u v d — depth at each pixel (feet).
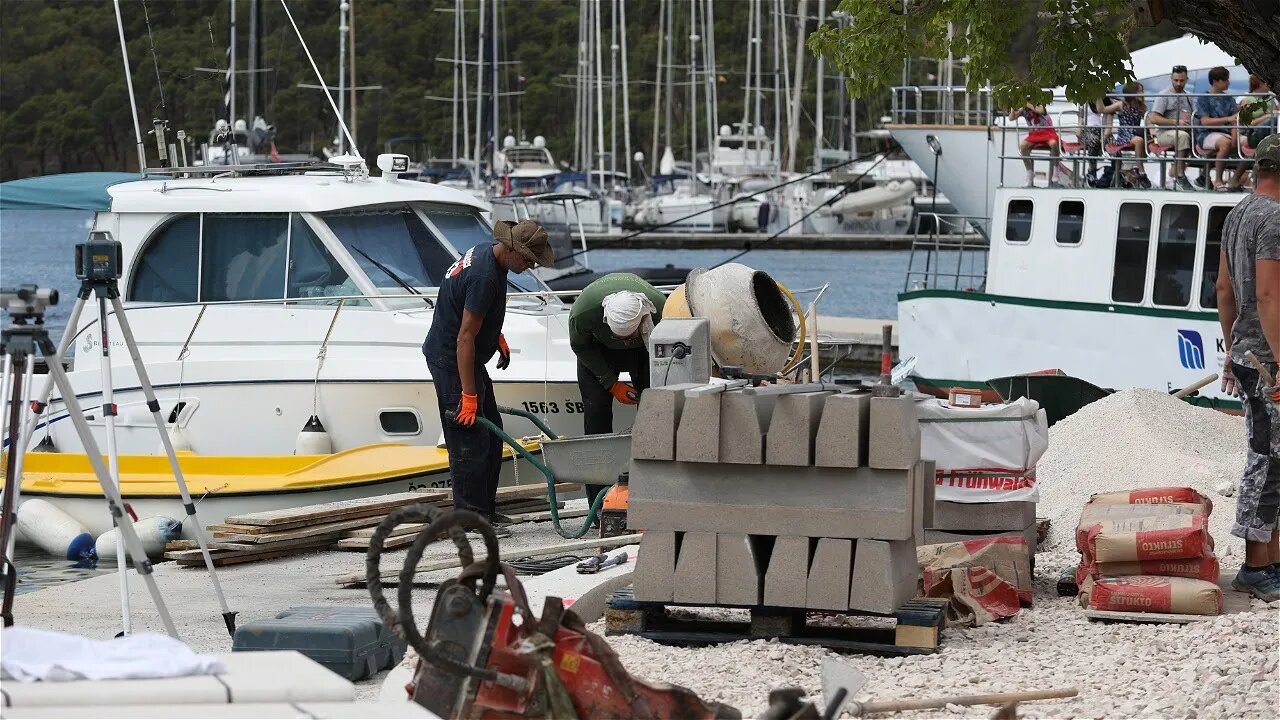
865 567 50.16
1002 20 72.02
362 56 636.48
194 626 60.29
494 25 534.37
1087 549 56.90
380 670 51.34
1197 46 150.61
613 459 73.82
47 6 589.73
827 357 128.06
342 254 102.01
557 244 177.17
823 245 524.11
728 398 51.01
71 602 65.72
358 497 89.35
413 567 33.04
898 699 44.24
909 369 69.77
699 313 75.56
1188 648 49.73
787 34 600.39
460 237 109.09
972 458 60.23
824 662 34.19
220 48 389.60
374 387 98.84
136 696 26.17
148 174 111.45
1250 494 57.06
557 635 34.81
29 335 47.78
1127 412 92.53
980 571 55.98
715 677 47.65
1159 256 138.62
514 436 99.30
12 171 577.43
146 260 105.81
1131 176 146.61
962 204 177.58
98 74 572.51
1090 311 142.10
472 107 621.72
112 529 91.40
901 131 178.60
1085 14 70.90
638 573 52.13
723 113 623.36
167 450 56.85
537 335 100.68
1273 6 61.16
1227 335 58.08
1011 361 147.43
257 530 75.87
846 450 49.85
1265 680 43.88
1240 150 136.67
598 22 547.90
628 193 564.71
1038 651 50.88
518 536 78.69
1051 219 144.87
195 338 103.65
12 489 50.06
